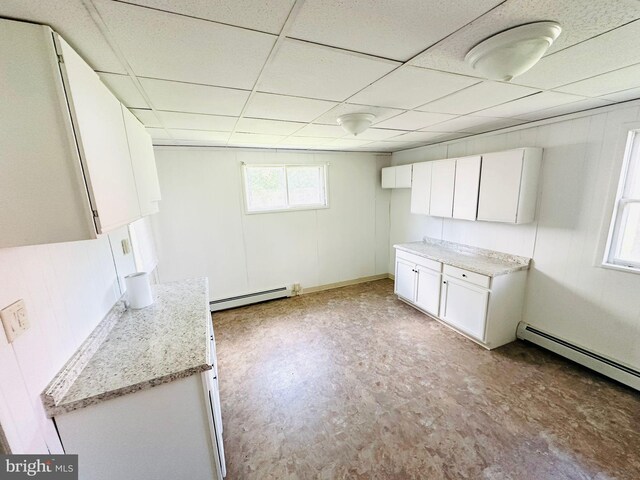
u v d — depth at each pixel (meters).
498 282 2.60
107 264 1.69
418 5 0.83
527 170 2.45
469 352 2.68
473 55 1.12
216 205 3.68
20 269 0.94
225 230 3.78
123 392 1.08
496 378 2.29
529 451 1.64
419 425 1.86
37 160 0.81
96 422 1.08
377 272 4.98
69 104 0.82
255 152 3.77
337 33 0.98
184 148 3.43
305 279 4.40
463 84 1.51
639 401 1.98
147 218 3.06
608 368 2.17
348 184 4.45
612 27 0.97
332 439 1.78
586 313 2.34
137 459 1.17
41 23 0.80
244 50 1.08
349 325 3.32
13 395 0.85
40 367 0.98
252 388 2.28
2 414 0.81
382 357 2.65
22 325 0.92
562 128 2.33
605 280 2.20
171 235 3.51
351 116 2.06
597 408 1.93
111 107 1.17
